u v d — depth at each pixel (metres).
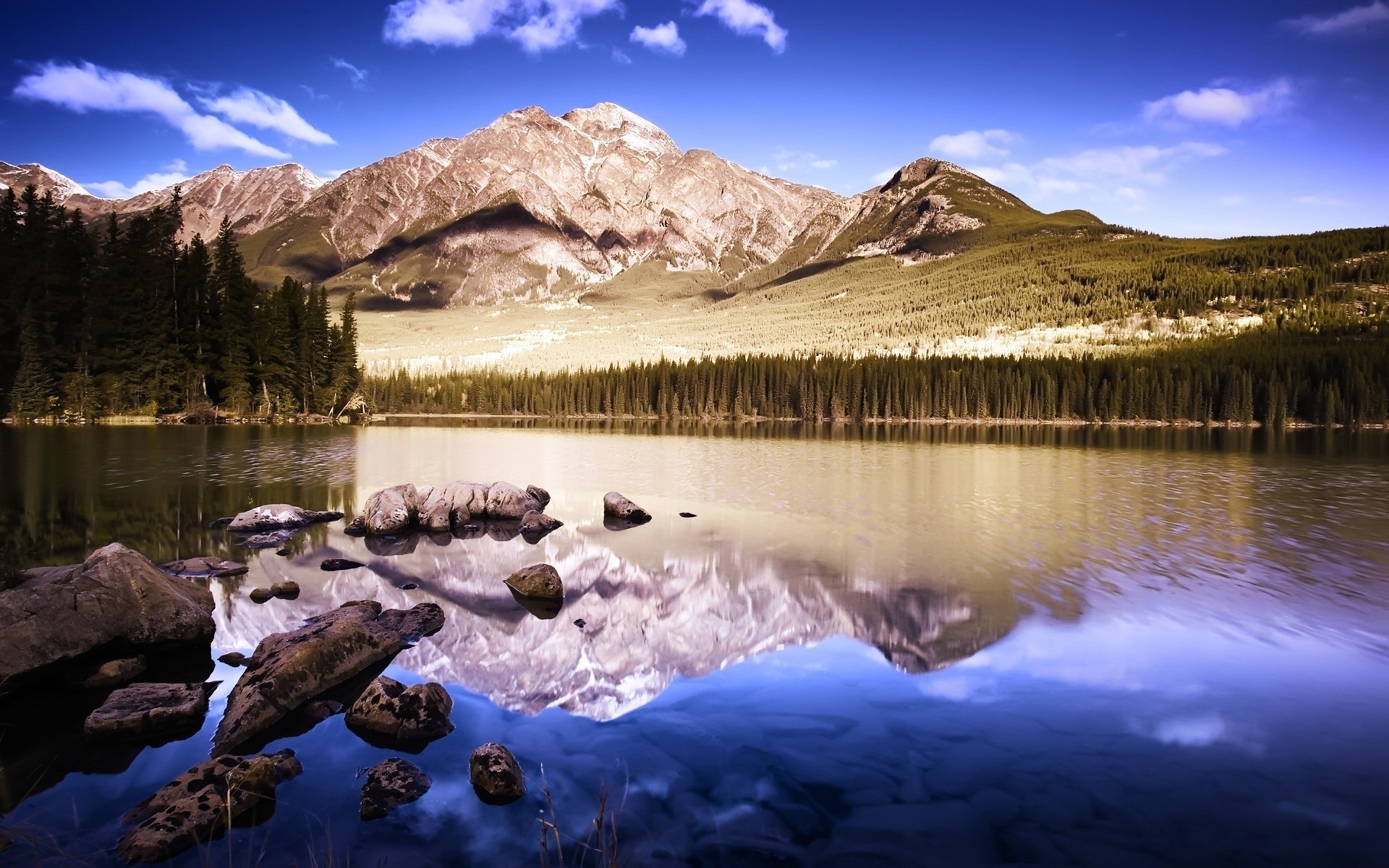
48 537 20.84
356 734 9.47
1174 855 6.82
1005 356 165.38
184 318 80.81
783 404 138.00
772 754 8.88
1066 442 73.44
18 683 10.61
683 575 17.97
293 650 10.73
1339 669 11.59
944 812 7.61
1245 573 17.88
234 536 22.16
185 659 12.07
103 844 7.02
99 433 61.00
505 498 26.84
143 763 8.67
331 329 103.31
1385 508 28.59
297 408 94.19
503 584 17.20
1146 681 11.11
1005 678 11.28
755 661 12.05
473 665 11.89
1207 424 114.88
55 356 72.69
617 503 26.73
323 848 6.94
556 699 10.62
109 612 11.89
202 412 79.62
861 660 12.16
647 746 9.09
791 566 18.95
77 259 77.00
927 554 20.28
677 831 7.25
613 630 13.74
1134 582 17.08
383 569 18.62
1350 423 106.62
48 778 8.33
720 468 45.34
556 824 7.36
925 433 91.25
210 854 6.83
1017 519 26.03
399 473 39.84
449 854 6.86
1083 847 6.96
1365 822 7.34
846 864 6.69
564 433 85.38
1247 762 8.59
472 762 8.33
